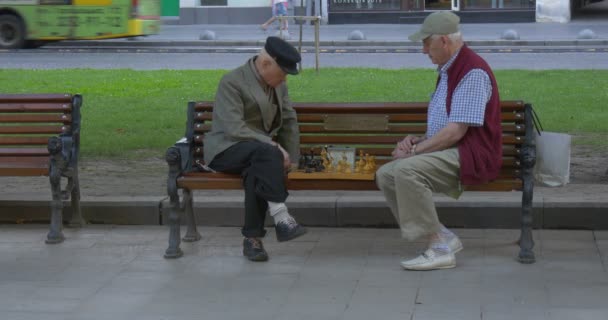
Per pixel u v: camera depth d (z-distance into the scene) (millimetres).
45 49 30141
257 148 7551
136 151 12430
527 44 30188
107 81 20125
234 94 7727
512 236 8211
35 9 29453
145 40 32125
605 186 9273
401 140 8297
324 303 6621
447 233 7574
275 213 7492
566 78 19734
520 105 7824
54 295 6871
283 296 6793
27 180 10445
